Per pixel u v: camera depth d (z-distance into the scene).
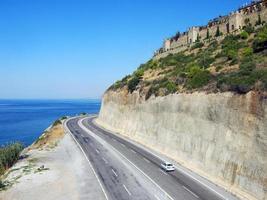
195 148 46.25
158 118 63.00
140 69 100.50
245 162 34.53
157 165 49.25
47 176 47.69
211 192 35.88
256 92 35.53
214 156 40.75
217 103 42.41
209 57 68.38
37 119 194.88
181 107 53.53
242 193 33.53
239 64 51.44
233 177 35.88
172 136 54.84
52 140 79.00
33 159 59.22
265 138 32.44
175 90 59.03
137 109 76.25
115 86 105.19
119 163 51.88
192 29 96.62
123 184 41.47
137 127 73.44
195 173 43.38
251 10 79.38
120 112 89.75
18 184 44.50
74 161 55.84
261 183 31.53
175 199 34.94
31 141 111.94
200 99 47.62
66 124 106.94
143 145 66.00
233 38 73.19
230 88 40.72
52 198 38.53
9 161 58.03
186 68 67.50
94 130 92.19
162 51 110.94
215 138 41.59
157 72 83.94
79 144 70.00
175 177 42.47
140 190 38.84
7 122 176.50
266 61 42.59
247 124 35.81
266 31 58.69
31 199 38.59
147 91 72.50
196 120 47.53
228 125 39.41
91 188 40.69
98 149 64.00
